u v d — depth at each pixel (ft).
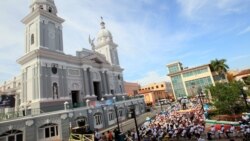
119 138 65.67
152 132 67.97
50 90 96.12
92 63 134.10
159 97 263.70
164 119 93.25
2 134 65.77
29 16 104.88
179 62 231.71
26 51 105.81
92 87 127.44
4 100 81.61
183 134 62.64
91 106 104.37
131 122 119.14
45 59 97.60
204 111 88.22
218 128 63.67
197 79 206.90
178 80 219.61
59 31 113.80
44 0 109.29
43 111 84.69
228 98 77.97
